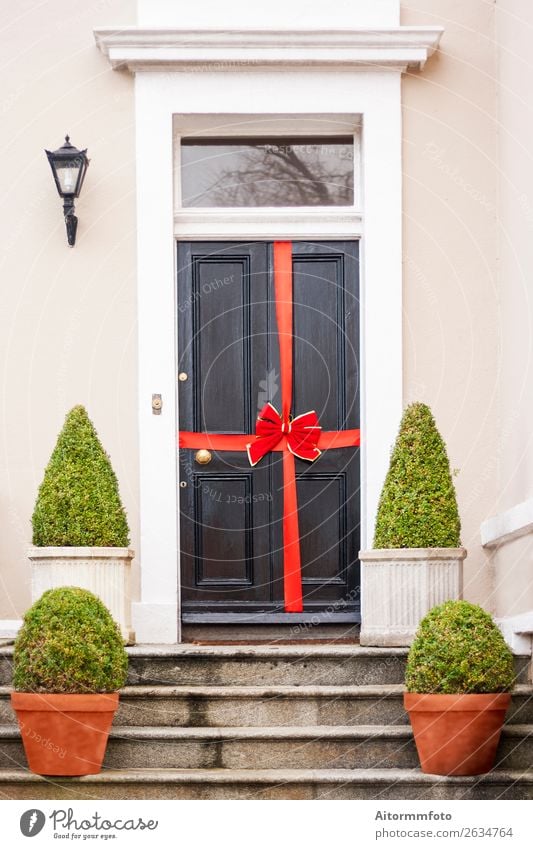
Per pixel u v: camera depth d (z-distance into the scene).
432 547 6.65
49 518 6.73
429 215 7.52
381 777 5.77
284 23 7.51
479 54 7.61
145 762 6.06
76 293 7.48
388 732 6.07
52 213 7.52
